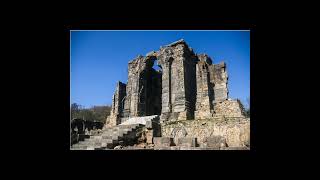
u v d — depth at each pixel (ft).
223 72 108.17
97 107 211.00
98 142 57.00
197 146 57.00
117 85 120.47
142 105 109.29
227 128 71.15
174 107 96.27
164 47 106.11
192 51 107.55
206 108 96.89
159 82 121.80
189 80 101.55
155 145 59.31
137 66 112.88
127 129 64.13
